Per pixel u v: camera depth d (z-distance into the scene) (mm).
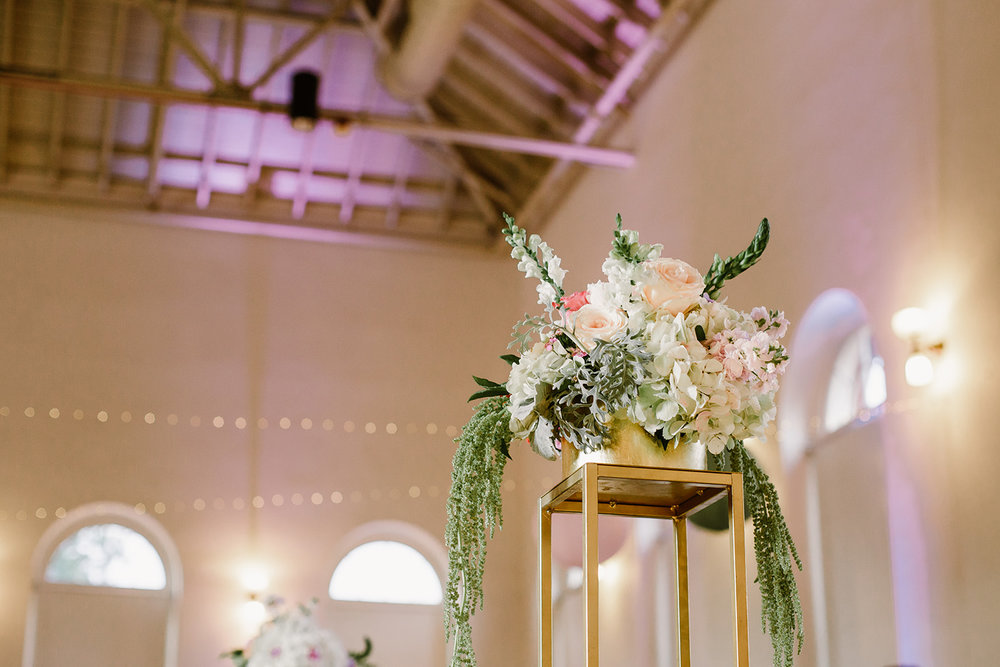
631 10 8094
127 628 9172
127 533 9383
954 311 4551
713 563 6535
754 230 6359
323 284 10328
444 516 9930
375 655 9555
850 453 5539
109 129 9773
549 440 2170
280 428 9828
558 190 9953
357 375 10133
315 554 9586
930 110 4836
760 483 2256
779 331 2205
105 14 9320
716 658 6426
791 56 6133
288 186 10492
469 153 10562
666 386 2076
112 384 9578
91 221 9977
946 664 4395
